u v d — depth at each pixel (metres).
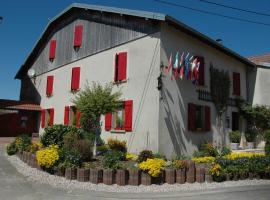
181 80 15.38
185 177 9.81
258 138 20.14
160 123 13.86
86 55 19.11
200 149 15.93
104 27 17.95
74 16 21.00
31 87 27.48
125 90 15.73
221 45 17.59
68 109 20.05
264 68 21.14
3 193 7.90
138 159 11.87
